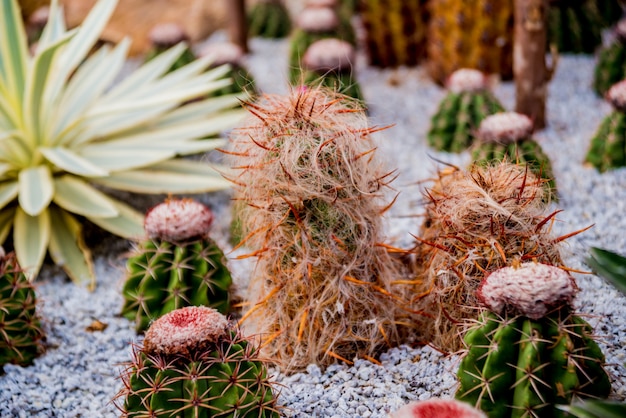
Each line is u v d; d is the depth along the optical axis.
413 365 2.04
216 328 1.65
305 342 2.06
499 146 2.70
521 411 1.55
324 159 1.88
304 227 1.93
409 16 4.47
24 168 2.98
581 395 1.58
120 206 2.97
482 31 3.98
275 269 2.01
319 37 4.02
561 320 1.56
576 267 2.42
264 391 1.70
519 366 1.55
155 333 1.63
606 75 3.85
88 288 2.70
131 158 2.97
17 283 2.18
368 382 2.00
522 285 1.55
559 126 3.62
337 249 1.95
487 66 4.09
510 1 3.92
